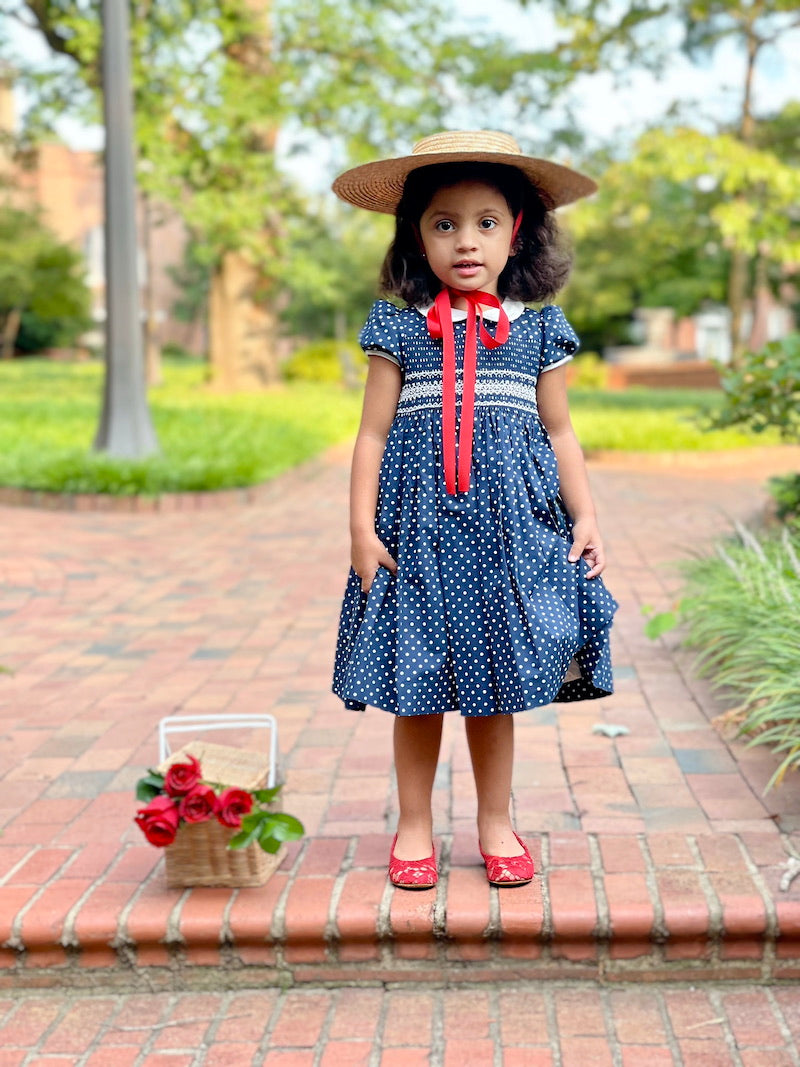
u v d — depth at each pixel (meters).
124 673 4.29
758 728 3.30
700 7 15.05
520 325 2.42
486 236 2.33
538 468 2.38
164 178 16.14
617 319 37.59
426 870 2.46
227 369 21.08
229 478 8.64
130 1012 2.33
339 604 5.36
